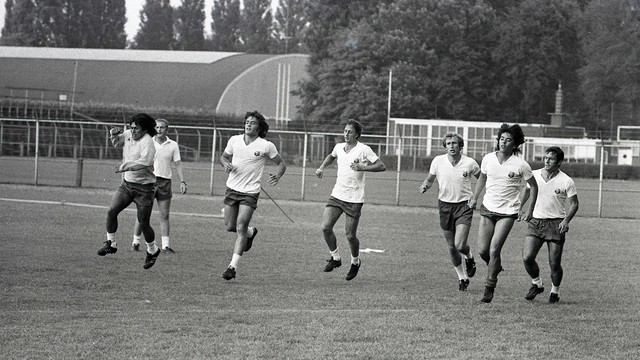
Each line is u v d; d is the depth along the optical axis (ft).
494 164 47.96
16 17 489.67
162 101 309.83
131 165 51.49
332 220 53.57
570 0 343.87
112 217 53.78
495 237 47.26
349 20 341.41
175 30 548.72
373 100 293.23
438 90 306.96
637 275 60.75
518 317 42.50
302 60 349.82
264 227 88.17
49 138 228.02
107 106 266.77
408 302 45.80
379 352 33.91
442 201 51.31
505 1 351.25
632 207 150.41
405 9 315.17
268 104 326.85
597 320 42.32
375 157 52.95
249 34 563.07
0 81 322.14
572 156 245.24
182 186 64.03
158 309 41.34
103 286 47.06
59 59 339.77
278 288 49.06
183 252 64.08
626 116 325.21
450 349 34.86
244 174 51.88
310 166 228.84
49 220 84.12
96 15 499.92
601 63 325.01
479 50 319.06
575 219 119.34
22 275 49.78
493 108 322.55
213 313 40.78
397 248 73.72
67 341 34.17
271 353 33.14
